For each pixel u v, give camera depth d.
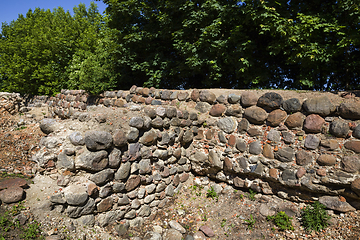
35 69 13.28
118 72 8.16
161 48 8.05
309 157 3.97
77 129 3.79
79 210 3.35
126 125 4.10
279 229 3.81
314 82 5.82
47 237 2.91
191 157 5.51
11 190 3.08
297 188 4.11
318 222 3.66
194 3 6.44
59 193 3.27
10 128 7.73
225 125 5.00
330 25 4.93
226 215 4.33
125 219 3.99
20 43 14.66
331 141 3.81
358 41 4.60
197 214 4.47
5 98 9.27
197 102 5.52
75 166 3.48
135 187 4.18
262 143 4.50
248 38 6.34
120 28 8.05
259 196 4.54
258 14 5.36
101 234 3.53
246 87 7.33
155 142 4.61
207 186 5.25
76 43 12.47
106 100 7.22
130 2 7.15
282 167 4.20
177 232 3.96
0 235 2.63
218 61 6.50
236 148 4.82
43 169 3.57
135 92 6.40
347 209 3.67
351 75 5.89
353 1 4.60
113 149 3.80
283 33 5.13
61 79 12.05
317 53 5.10
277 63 6.81
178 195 5.06
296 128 4.14
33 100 13.52
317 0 5.77
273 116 4.37
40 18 16.08
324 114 3.91
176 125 5.01
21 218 2.90
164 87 8.53
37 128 7.04
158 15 7.31
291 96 4.45
